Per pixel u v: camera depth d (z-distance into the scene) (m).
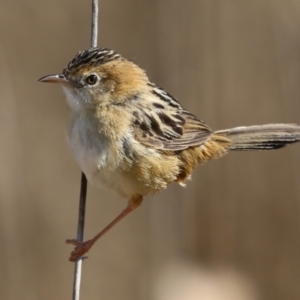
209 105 14.13
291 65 13.83
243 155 14.76
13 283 14.04
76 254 9.09
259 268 14.53
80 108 9.03
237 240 14.52
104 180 9.05
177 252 14.37
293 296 14.39
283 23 13.84
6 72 14.66
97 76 9.02
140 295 14.61
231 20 14.18
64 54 15.59
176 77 14.12
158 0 14.53
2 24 15.31
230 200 14.59
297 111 13.84
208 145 9.71
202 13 14.09
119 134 8.93
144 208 15.31
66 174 15.55
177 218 14.43
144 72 9.63
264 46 14.20
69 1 15.59
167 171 9.28
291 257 14.62
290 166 14.77
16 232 14.31
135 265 14.98
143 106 9.24
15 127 14.55
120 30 15.20
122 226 15.36
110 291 14.98
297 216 14.64
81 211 9.09
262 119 14.14
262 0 14.14
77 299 9.05
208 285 13.36
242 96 14.20
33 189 15.12
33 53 15.50
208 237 14.42
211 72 14.13
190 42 14.09
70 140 9.07
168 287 13.58
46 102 15.66
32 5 15.45
